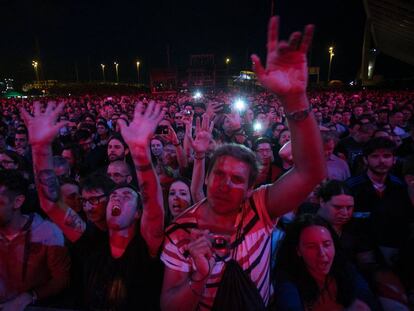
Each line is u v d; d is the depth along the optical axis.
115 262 1.87
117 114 9.09
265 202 1.47
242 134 5.18
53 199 1.90
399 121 7.31
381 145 3.09
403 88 35.03
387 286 2.30
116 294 1.84
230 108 7.89
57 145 5.28
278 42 1.23
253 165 1.46
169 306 1.35
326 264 1.91
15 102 21.83
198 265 1.27
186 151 4.57
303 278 1.97
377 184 3.18
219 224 1.45
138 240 1.85
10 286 2.16
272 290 1.81
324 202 2.64
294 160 1.40
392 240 2.60
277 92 1.27
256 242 1.43
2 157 3.66
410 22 17.38
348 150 5.64
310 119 1.33
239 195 1.39
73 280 2.36
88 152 5.78
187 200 2.92
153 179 1.51
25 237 2.20
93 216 2.04
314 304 1.96
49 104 1.83
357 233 2.75
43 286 2.24
